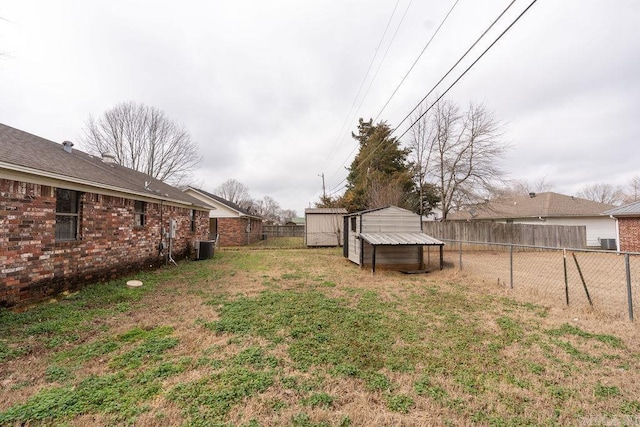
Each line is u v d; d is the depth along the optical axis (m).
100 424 2.13
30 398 2.43
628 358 3.31
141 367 3.03
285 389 2.65
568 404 2.46
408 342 3.76
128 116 24.41
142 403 2.40
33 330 3.92
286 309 5.05
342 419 2.22
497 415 2.32
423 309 5.20
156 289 6.51
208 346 3.58
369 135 29.55
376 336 3.93
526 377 2.91
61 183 5.72
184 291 6.34
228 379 2.79
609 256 13.81
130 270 8.17
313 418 2.23
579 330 4.13
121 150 24.23
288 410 2.34
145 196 8.74
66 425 2.11
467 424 2.20
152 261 9.42
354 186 27.80
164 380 2.78
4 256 4.62
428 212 24.17
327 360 3.24
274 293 6.20
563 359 3.31
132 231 8.27
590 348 3.59
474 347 3.61
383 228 10.11
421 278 8.12
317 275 8.52
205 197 20.33
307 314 4.82
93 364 3.10
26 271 5.00
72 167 6.56
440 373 2.99
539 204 21.91
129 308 5.07
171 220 10.55
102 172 8.08
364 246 9.98
